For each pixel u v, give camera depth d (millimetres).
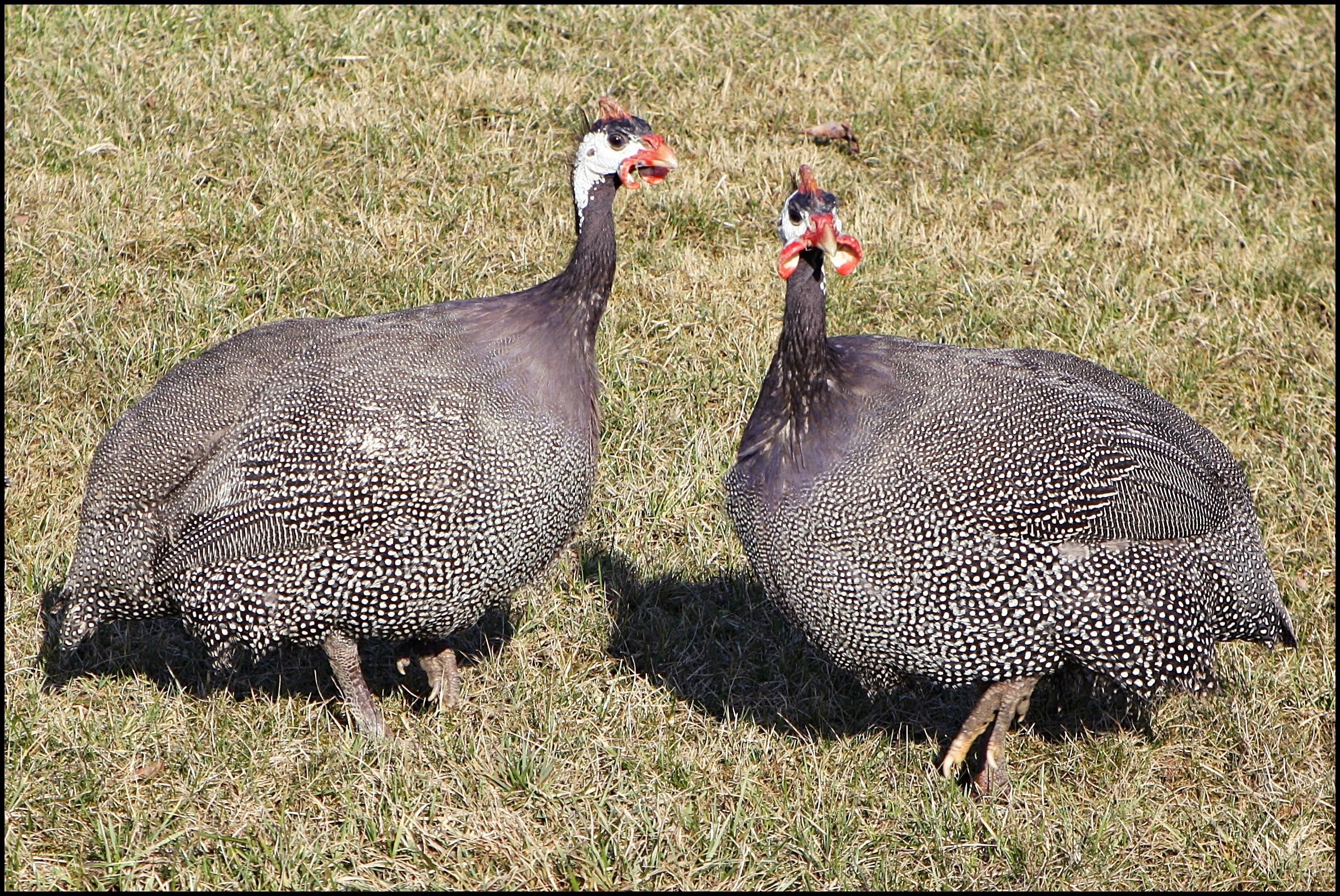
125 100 15766
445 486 8430
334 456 8391
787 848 8688
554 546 9109
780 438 8539
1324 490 12273
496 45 17469
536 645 10484
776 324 13695
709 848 8555
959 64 18062
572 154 8898
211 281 13422
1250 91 17844
